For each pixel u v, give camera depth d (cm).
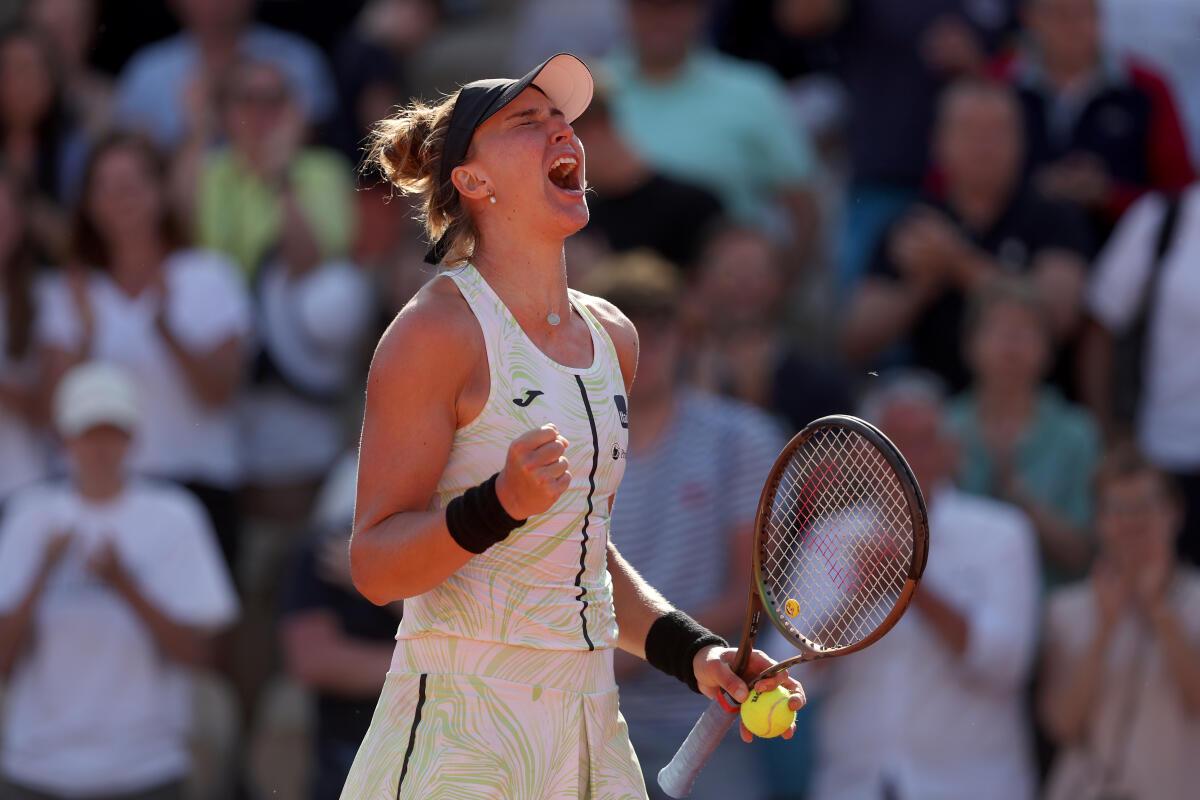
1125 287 2547
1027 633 2155
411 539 1006
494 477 982
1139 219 2566
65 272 2616
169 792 2353
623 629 1171
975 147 2623
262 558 2675
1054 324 2555
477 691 1062
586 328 1122
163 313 2588
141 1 3444
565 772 1075
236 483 2644
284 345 2686
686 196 2630
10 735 2327
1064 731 2184
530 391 1065
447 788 1048
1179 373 2497
